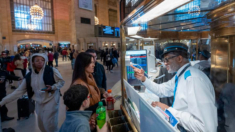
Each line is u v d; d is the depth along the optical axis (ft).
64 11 85.46
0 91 9.09
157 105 3.35
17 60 15.79
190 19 3.68
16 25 71.36
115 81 19.24
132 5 4.08
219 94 3.10
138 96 3.56
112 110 5.84
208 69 3.40
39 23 78.18
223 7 2.84
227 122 2.86
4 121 9.45
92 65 5.14
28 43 82.43
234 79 3.12
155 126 2.48
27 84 6.45
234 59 3.11
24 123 9.23
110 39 73.20
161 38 5.12
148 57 6.01
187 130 2.46
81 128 2.92
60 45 83.20
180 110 2.78
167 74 5.15
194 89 2.40
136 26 5.17
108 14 104.27
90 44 64.13
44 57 6.55
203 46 3.60
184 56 2.92
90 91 4.85
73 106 3.27
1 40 59.93
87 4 69.00
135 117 3.98
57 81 6.68
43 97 6.37
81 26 67.15
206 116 2.25
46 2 80.18
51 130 6.54
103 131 4.50
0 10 60.39
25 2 73.87
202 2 2.78
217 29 3.28
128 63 5.64
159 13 3.47
